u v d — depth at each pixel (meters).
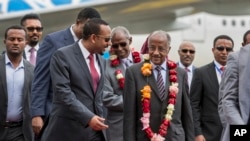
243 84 8.80
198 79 12.40
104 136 9.62
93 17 10.55
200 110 12.40
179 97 9.72
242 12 48.09
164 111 9.58
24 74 10.77
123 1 42.22
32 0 39.25
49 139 9.61
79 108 9.30
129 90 9.62
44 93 10.74
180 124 9.71
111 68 11.35
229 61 8.99
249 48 8.93
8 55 10.74
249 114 8.77
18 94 10.70
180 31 47.91
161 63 9.73
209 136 12.25
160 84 9.66
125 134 9.56
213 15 49.72
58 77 9.52
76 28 10.74
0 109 10.59
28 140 10.70
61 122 9.53
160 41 9.62
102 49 9.66
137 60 11.47
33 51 12.73
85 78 9.60
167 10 45.53
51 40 10.78
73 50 9.68
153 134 9.47
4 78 10.65
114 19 44.97
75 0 41.00
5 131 10.59
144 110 9.50
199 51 47.56
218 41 12.57
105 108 11.16
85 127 9.35
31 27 12.62
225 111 8.87
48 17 40.47
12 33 10.66
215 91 12.30
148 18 45.94
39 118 10.70
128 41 11.44
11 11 38.56
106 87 11.20
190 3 45.84
